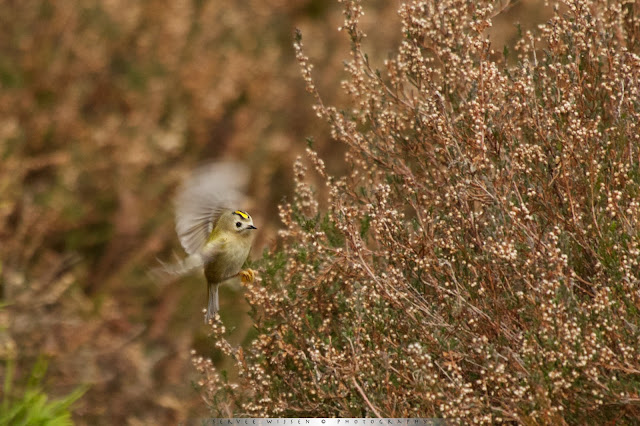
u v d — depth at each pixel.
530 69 8.15
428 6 8.89
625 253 7.00
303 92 20.16
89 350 14.95
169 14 19.20
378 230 7.94
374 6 20.25
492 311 7.36
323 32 21.11
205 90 18.92
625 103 7.83
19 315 14.42
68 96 17.39
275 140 18.33
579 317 6.61
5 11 18.05
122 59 18.95
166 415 14.56
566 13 8.52
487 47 8.24
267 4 21.91
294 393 8.30
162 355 15.17
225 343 8.69
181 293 16.16
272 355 8.70
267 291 8.69
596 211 7.44
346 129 9.16
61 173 16.53
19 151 16.52
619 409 6.59
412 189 8.57
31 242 15.85
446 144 7.91
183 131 18.12
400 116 9.24
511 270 7.29
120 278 16.19
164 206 17.14
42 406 11.73
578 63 8.05
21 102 17.22
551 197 7.54
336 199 8.23
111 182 17.03
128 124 17.38
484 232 7.88
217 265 8.09
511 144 7.73
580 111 7.87
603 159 7.70
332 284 8.78
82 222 16.61
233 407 8.86
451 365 6.89
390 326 7.78
